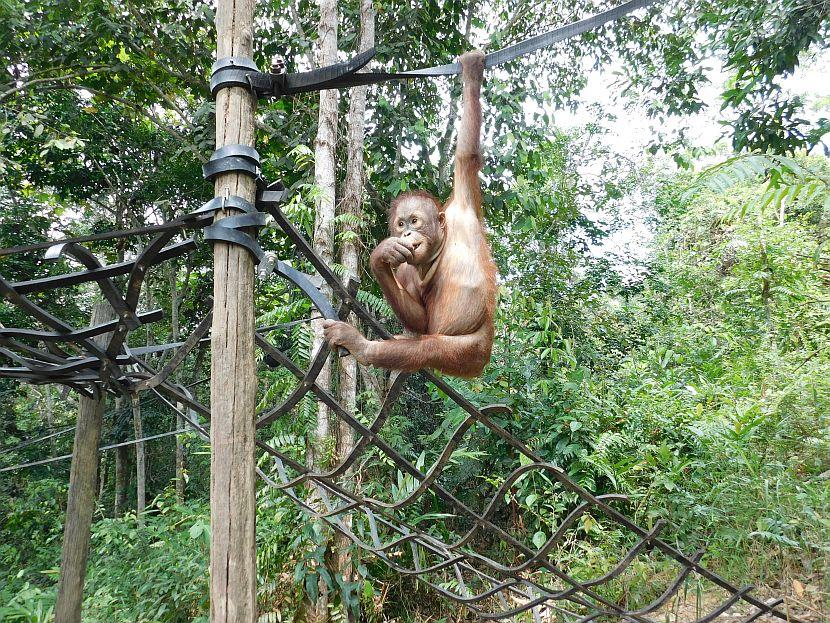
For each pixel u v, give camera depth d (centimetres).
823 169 888
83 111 1055
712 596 496
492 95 728
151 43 875
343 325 249
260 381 678
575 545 568
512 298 746
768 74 709
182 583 552
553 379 700
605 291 1195
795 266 748
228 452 191
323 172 624
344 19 806
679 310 984
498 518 700
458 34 790
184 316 1373
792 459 526
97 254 1338
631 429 609
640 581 498
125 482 1276
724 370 702
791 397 546
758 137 755
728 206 890
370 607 566
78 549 307
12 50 823
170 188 1147
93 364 281
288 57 816
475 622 575
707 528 532
